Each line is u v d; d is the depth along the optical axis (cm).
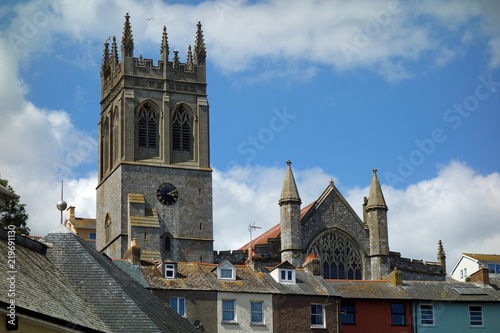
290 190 12469
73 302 4753
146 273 8331
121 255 12281
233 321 8300
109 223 12794
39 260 4978
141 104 12975
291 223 12362
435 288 9350
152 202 12606
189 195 12794
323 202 12812
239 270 8712
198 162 13000
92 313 4806
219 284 8419
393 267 12719
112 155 13138
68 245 5228
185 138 13100
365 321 9019
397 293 9194
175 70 13262
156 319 5075
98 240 13138
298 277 8894
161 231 12519
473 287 9400
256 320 8388
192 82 13288
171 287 8206
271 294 8481
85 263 5134
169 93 13138
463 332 9112
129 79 13012
